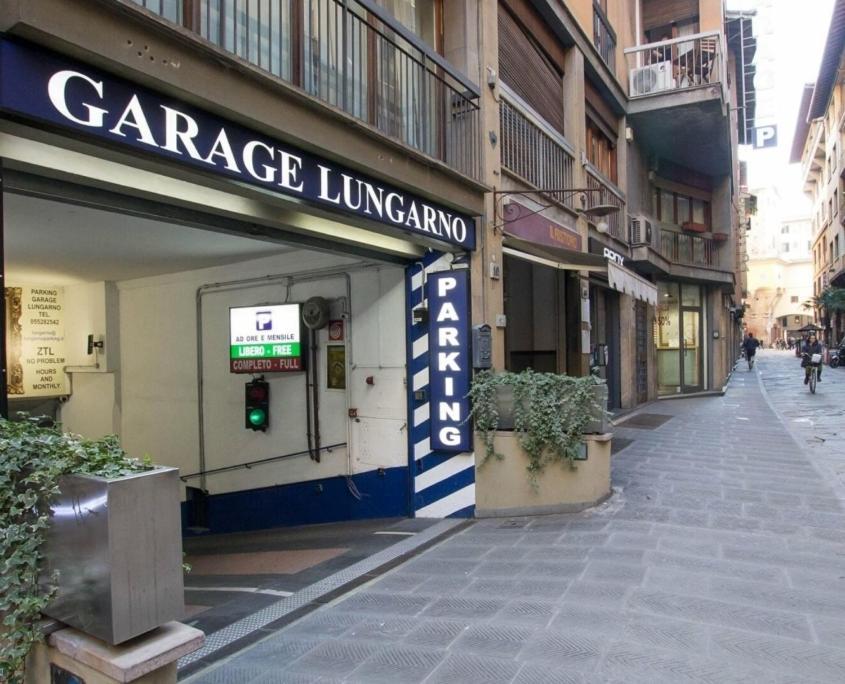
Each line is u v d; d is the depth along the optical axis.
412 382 6.93
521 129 8.41
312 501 7.89
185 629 2.38
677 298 18.69
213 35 4.54
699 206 19.62
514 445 6.39
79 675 2.29
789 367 35.22
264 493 8.38
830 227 39.84
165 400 9.37
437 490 6.82
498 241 7.21
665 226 17.62
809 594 4.00
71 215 5.65
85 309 9.91
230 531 8.73
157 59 3.47
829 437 10.26
